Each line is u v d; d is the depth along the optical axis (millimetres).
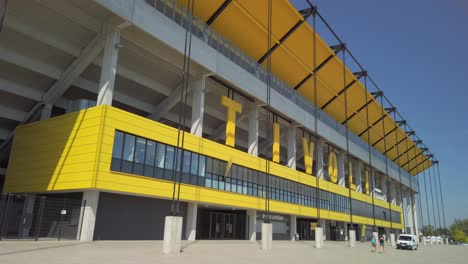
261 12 34094
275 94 40188
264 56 38812
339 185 55969
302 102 47156
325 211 50125
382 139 72250
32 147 26609
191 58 29281
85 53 26797
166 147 27203
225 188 32750
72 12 24109
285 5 34969
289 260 17531
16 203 28109
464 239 134250
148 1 26641
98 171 22000
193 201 29516
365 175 67750
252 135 38250
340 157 58375
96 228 24250
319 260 18578
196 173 29703
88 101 27922
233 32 34500
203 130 41656
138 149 24891
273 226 42375
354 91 53688
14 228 27656
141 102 33781
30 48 25812
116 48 25031
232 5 31859
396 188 92000
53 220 24469
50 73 27391
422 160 96812
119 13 23672
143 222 27375
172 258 14977
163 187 26375
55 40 25812
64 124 24797
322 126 50469
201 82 31859
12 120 29328
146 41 27188
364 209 63656
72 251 15516
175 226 17797
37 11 23922
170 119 37312
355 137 62906
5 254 13148
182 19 29500
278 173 40719
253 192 36312
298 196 44281
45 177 24891
